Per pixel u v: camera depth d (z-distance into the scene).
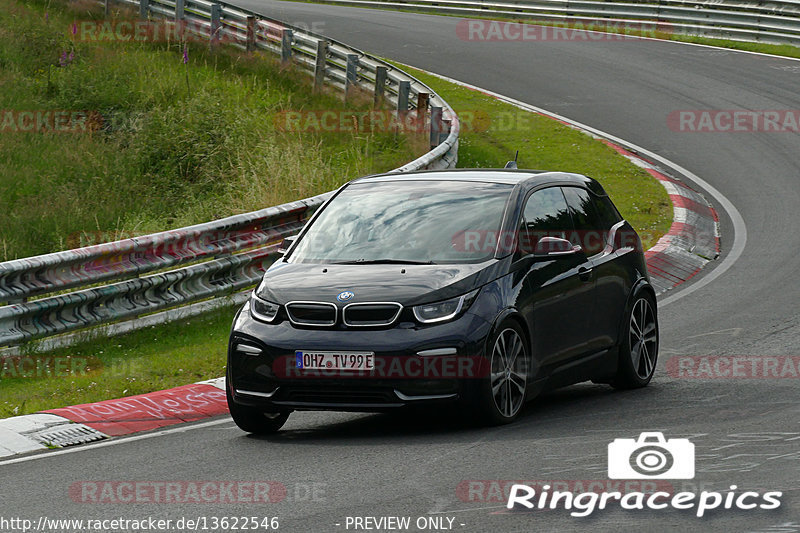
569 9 129.00
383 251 29.77
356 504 21.69
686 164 78.00
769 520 19.75
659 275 53.28
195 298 43.94
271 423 29.73
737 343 39.28
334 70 87.88
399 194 32.03
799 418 27.89
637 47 117.69
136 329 41.91
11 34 92.00
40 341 39.09
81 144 73.88
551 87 100.25
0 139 73.25
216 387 34.09
